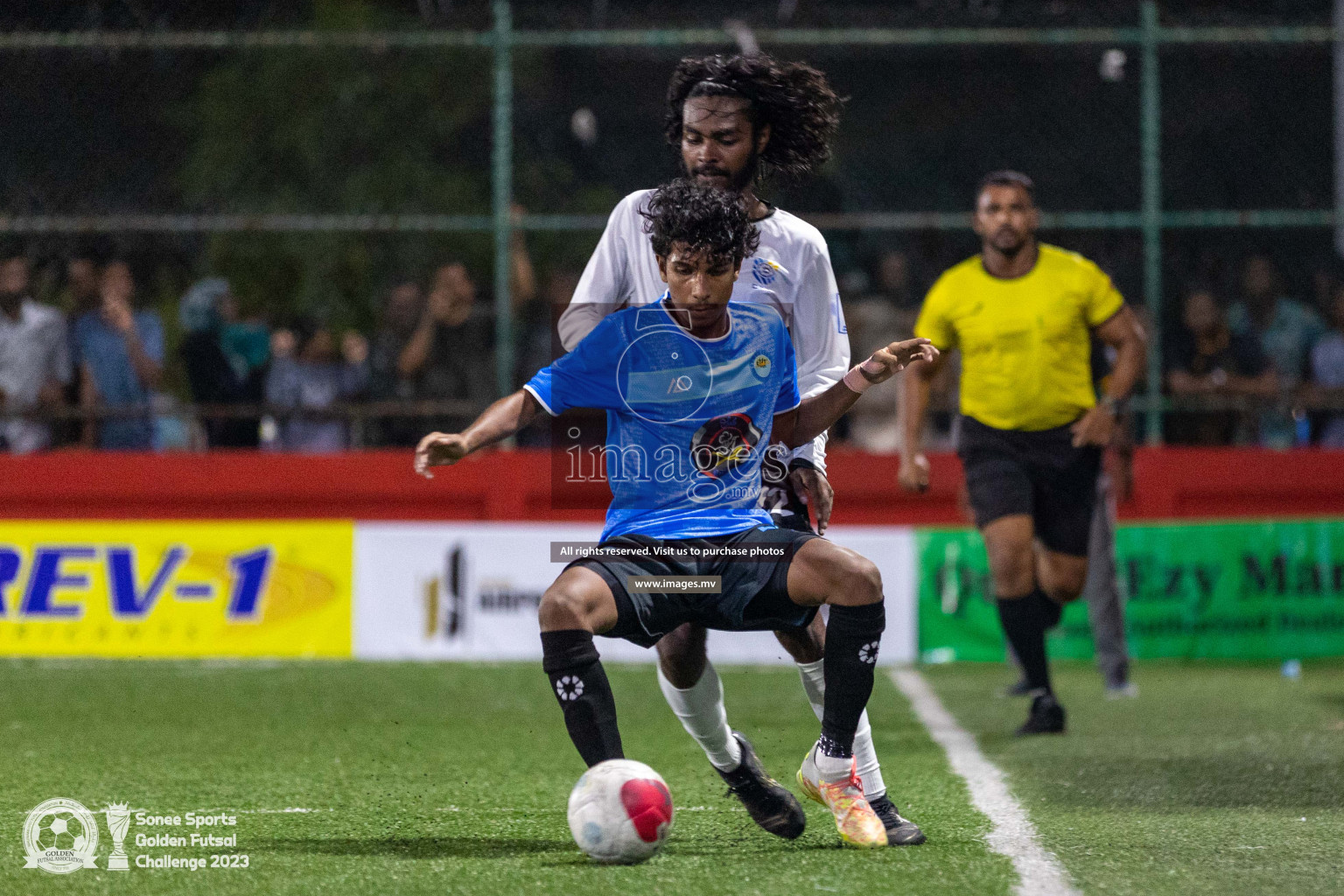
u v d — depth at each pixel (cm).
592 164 4888
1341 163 3481
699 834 1330
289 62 4438
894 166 4497
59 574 2953
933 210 4456
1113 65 3369
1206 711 2300
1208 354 3183
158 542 2952
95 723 2111
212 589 2950
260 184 4453
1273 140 3609
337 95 4459
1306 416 3256
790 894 1080
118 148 3559
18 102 3531
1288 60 3550
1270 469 3166
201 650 2942
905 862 1194
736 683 2620
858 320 3219
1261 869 1166
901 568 2975
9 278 3166
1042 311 2106
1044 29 3241
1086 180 3881
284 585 2950
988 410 2130
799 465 1339
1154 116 3120
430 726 2097
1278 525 3041
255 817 1419
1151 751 1869
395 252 3569
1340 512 3175
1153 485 3164
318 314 3441
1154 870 1162
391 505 3180
